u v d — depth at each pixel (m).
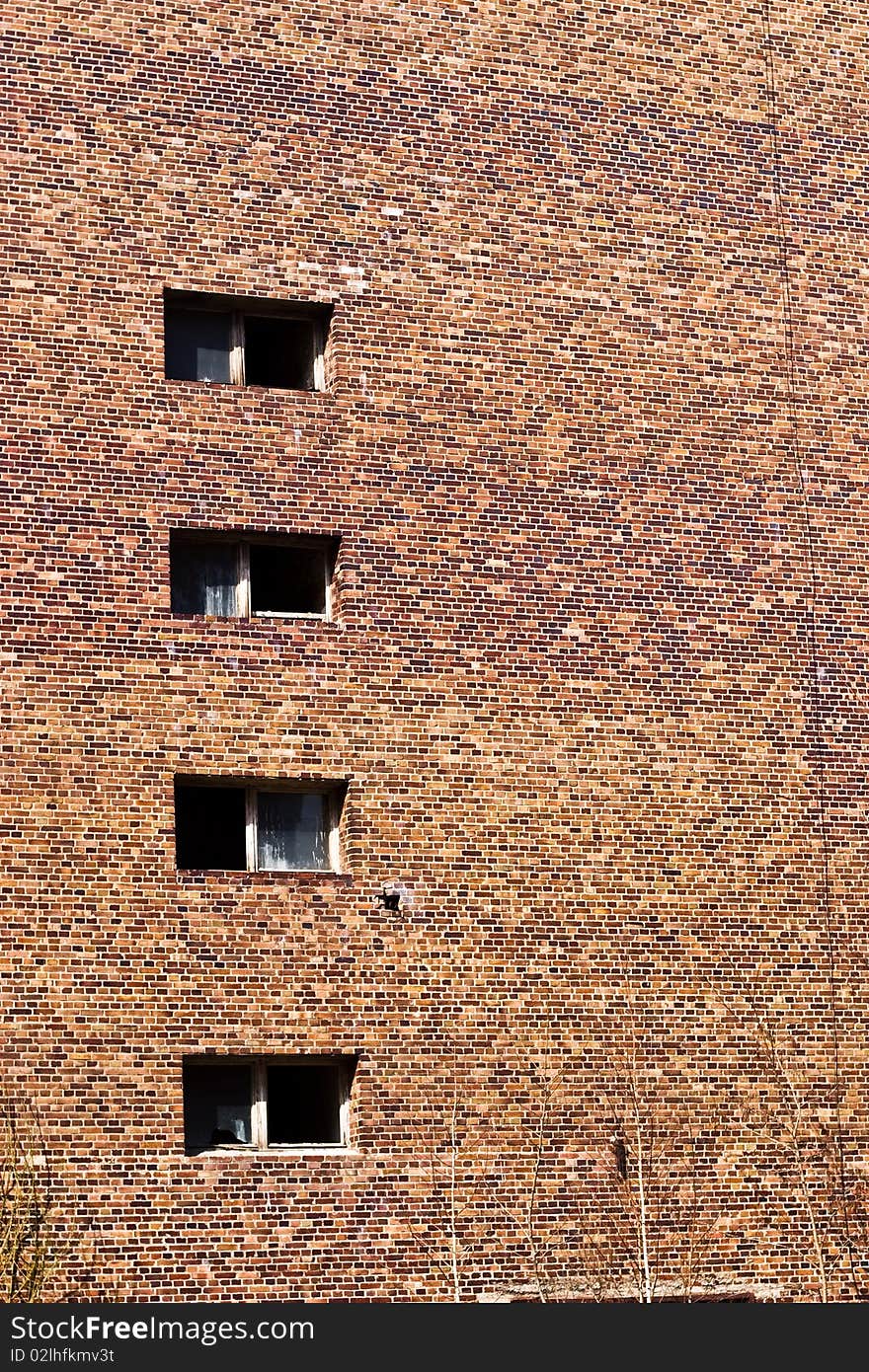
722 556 38.62
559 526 37.44
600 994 36.00
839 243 40.97
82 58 35.94
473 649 36.34
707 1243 35.78
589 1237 35.00
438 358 37.22
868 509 40.06
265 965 33.94
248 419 35.72
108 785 33.62
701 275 39.59
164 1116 32.88
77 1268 32.00
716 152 40.31
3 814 33.03
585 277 38.59
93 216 35.44
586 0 39.91
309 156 37.06
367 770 35.25
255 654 34.94
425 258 37.47
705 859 37.25
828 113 41.47
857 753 38.91
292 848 35.28
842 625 39.34
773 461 39.44
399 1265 33.75
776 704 38.44
